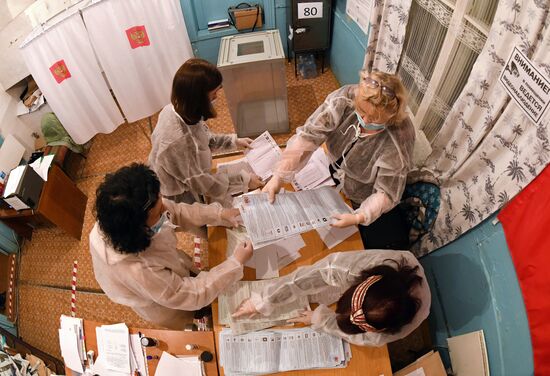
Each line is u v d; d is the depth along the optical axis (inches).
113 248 44.6
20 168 102.2
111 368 62.0
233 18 126.4
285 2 125.7
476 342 61.8
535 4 41.8
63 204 112.9
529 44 43.8
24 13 105.7
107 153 133.0
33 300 110.0
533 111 44.8
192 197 77.4
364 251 53.7
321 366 54.7
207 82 56.6
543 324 47.6
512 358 54.8
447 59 64.5
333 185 71.5
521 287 50.8
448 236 67.9
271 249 64.5
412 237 80.2
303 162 64.9
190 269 70.7
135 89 118.8
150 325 96.3
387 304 40.5
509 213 52.2
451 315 70.9
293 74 139.8
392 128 54.3
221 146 81.2
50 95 105.2
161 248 51.2
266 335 57.3
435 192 71.9
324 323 55.2
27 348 89.3
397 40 77.6
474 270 63.0
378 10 81.0
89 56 106.7
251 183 74.0
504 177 52.2
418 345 82.1
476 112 56.4
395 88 48.5
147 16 106.7
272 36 107.3
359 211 59.2
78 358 64.0
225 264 56.5
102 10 99.5
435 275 75.3
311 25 122.5
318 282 55.4
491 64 51.0
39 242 120.6
